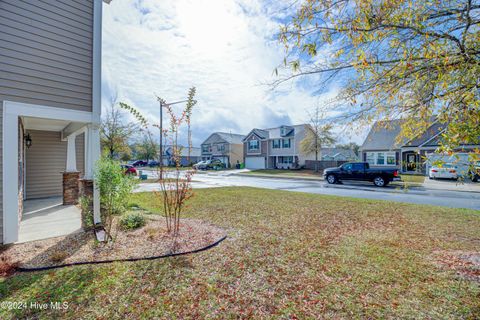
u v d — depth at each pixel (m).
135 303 2.67
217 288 2.96
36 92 4.66
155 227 5.32
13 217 4.33
